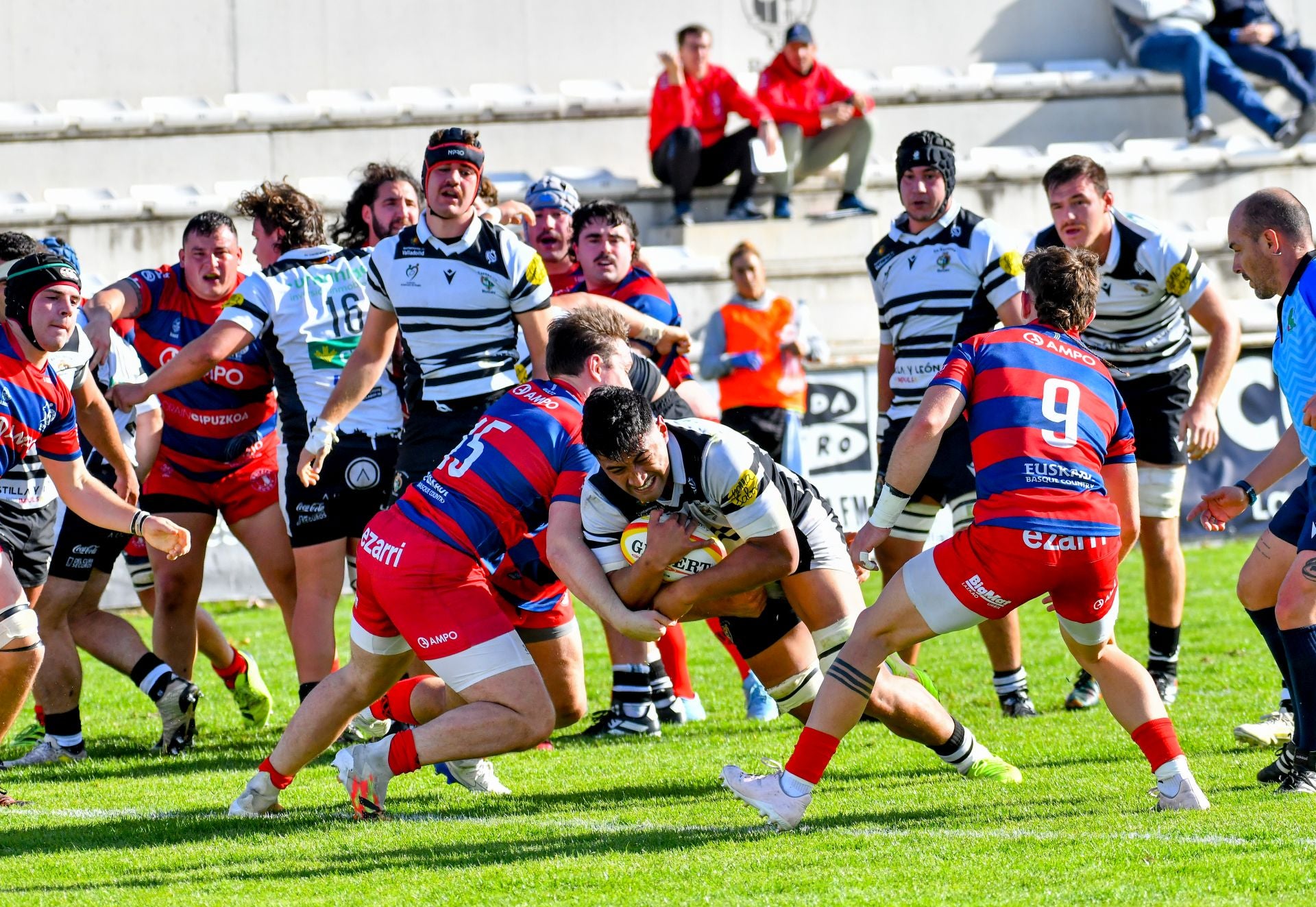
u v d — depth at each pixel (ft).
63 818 55.42
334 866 46.14
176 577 74.49
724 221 156.56
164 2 169.27
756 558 48.34
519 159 169.48
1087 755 61.82
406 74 175.22
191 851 48.96
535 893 41.88
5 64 165.48
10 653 55.36
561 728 74.13
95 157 160.45
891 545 74.23
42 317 55.77
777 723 74.38
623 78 180.34
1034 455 47.60
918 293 73.31
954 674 86.89
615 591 49.24
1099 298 75.10
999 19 186.80
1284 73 172.35
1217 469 140.56
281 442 85.87
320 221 75.56
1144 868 42.14
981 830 48.21
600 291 78.69
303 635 70.54
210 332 69.92
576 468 50.67
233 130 162.81
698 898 40.55
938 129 177.68
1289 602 52.29
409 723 58.18
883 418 76.59
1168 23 174.19
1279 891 39.50
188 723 71.97
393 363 72.90
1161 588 75.61
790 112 155.63
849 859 44.68
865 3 183.93
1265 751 60.75
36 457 59.93
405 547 50.24
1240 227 54.54
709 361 115.03
